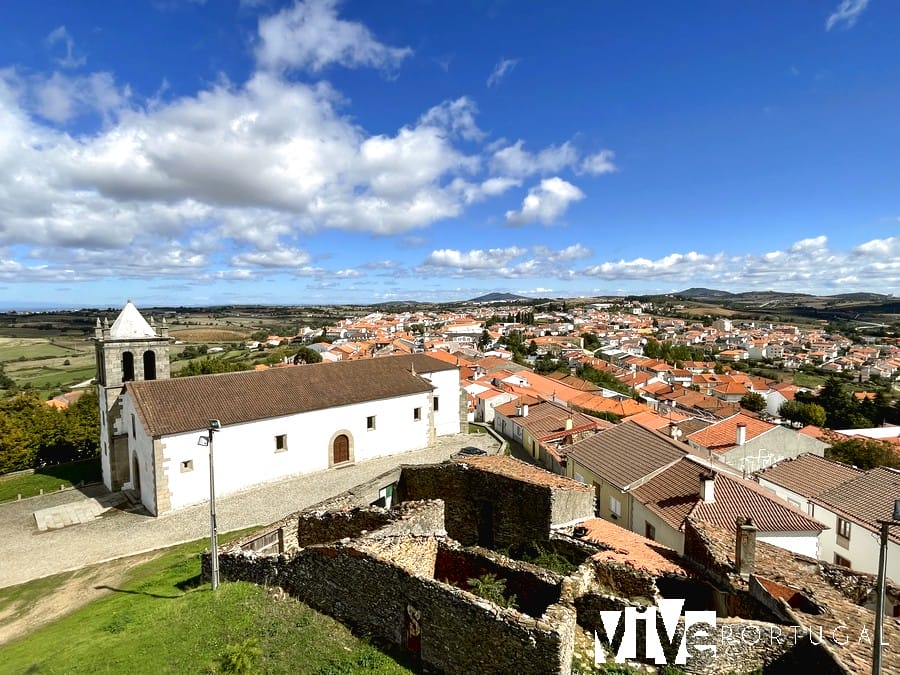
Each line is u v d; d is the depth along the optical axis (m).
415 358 55.62
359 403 45.06
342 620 14.84
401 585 13.62
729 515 23.11
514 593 15.55
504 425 57.81
